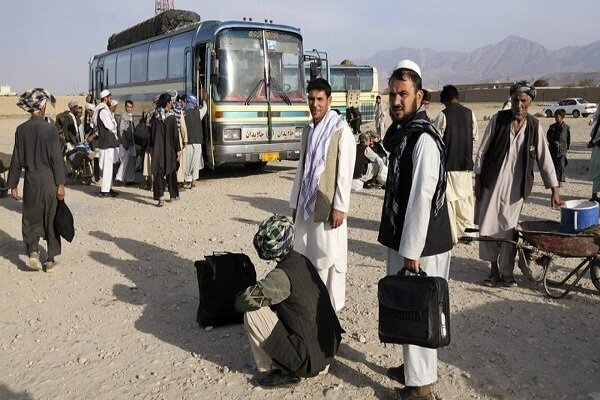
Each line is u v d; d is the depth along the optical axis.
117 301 6.35
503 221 6.25
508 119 6.14
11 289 6.80
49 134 7.09
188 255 8.05
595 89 71.12
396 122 3.90
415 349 3.97
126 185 14.72
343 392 4.30
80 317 5.94
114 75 21.11
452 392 4.29
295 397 4.27
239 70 14.10
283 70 14.86
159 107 11.52
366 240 8.63
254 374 4.64
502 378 4.46
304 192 4.98
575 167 16.97
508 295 6.20
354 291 6.47
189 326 5.64
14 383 4.65
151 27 18.61
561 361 4.72
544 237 5.96
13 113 62.62
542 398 4.18
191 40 14.82
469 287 6.46
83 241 8.91
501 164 6.16
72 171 15.05
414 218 3.66
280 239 4.23
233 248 8.34
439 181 3.69
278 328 4.30
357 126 24.09
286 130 14.74
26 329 5.69
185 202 12.05
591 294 6.20
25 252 8.38
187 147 13.53
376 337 5.25
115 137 12.93
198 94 14.48
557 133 13.53
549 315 5.64
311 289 4.32
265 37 14.49
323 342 4.35
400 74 3.78
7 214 11.31
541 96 75.12
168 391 4.44
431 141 3.66
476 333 5.26
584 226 6.09
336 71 32.94
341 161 4.87
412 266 3.70
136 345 5.26
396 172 3.80
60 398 4.40
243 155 14.14
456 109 7.41
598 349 4.93
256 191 13.35
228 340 5.30
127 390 4.48
